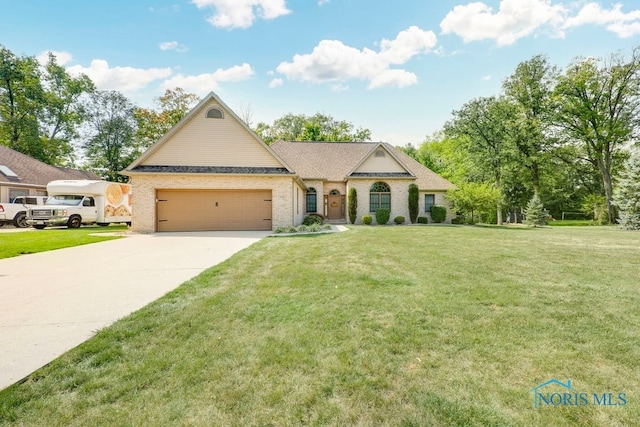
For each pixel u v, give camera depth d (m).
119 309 4.04
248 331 3.30
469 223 22.58
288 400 2.16
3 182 19.94
